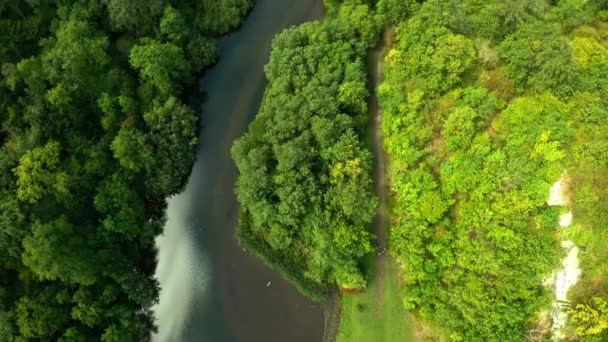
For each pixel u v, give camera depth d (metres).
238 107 83.56
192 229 77.62
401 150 69.62
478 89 65.44
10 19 80.94
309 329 70.44
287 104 72.19
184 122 76.88
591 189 57.03
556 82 62.97
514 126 61.94
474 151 63.78
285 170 68.88
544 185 57.97
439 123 67.88
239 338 71.50
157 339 73.00
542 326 59.31
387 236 71.31
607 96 61.97
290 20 88.06
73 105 74.06
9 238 65.69
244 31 87.62
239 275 74.31
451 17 70.56
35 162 68.56
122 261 71.12
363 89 71.88
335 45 75.62
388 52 78.12
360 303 69.88
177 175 77.00
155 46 75.56
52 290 66.06
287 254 73.50
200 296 74.19
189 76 82.44
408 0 75.75
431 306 65.19
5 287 66.38
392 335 68.00
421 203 66.25
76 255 65.06
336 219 67.38
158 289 75.00
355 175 67.81
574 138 59.19
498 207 60.41
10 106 74.00
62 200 69.06
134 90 78.69
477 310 61.00
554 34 66.12
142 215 74.88
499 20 70.81
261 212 70.62
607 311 55.06
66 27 78.12
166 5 81.94
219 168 80.12
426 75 69.88
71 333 64.38
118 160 74.19
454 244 64.44
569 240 58.16
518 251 59.47
